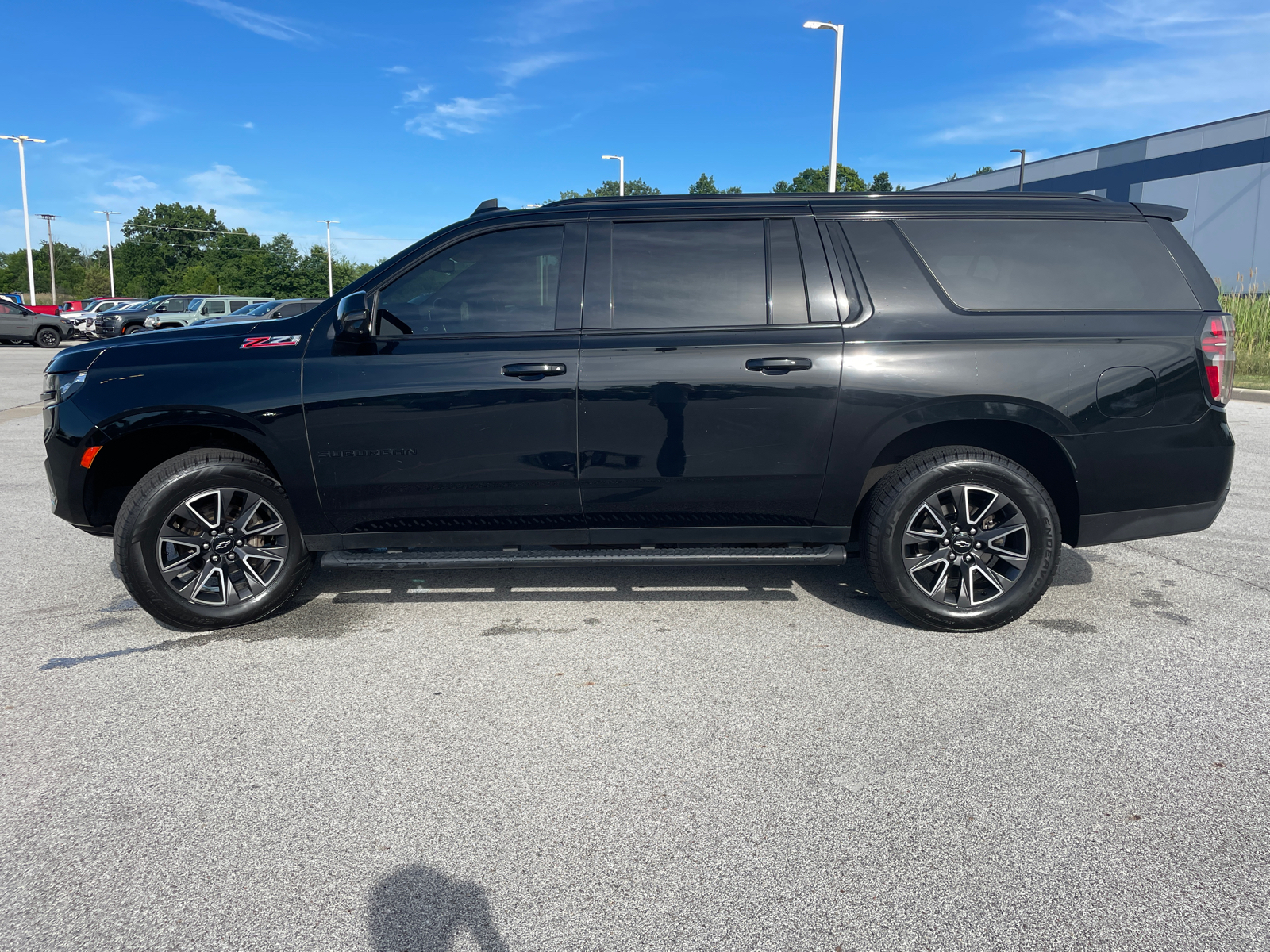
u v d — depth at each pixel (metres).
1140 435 3.52
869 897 2.01
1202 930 1.89
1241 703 2.99
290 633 3.71
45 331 27.02
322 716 2.95
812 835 2.25
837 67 19.03
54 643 3.61
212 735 2.81
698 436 3.51
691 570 4.58
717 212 3.66
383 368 3.50
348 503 3.61
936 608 3.61
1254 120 28.69
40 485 6.84
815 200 3.70
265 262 85.00
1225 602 4.04
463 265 3.63
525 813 2.36
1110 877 2.08
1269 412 10.65
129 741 2.77
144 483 3.55
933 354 3.47
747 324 3.55
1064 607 3.99
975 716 2.91
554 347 3.51
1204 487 3.61
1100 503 3.59
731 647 3.52
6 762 2.64
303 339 3.60
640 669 3.32
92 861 2.16
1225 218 30.03
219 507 3.64
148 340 3.72
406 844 2.22
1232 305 16.02
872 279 3.58
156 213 104.50
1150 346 3.50
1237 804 2.38
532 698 3.07
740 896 2.02
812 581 4.38
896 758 2.64
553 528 3.68
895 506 3.53
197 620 3.67
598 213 3.68
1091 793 2.44
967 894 2.02
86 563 4.77
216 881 2.08
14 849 2.21
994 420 3.57
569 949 1.85
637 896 2.02
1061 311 3.55
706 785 2.49
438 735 2.81
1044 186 38.97
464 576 4.50
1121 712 2.93
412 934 1.90
